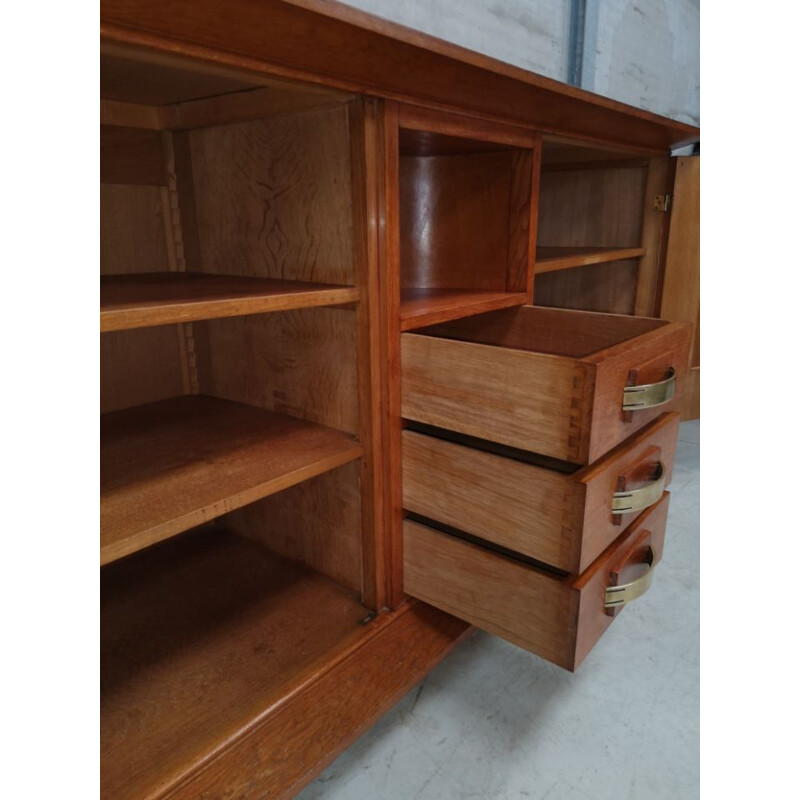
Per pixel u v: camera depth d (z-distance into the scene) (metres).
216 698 0.77
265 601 0.96
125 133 0.97
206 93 0.87
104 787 0.64
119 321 0.59
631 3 2.36
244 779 0.69
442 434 0.87
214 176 0.96
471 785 0.78
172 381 1.13
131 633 0.89
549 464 0.76
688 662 1.01
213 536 1.17
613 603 0.78
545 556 0.74
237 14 0.53
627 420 0.74
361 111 0.73
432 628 0.94
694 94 3.14
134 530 0.64
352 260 0.81
